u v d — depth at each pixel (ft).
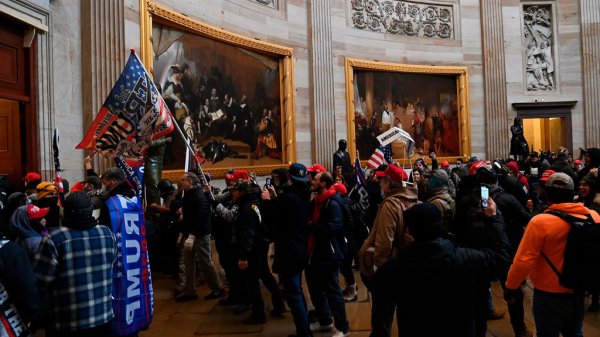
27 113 21.67
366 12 50.90
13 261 8.35
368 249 12.82
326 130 45.85
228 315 17.89
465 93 55.88
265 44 40.16
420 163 34.71
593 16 57.72
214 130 35.19
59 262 9.43
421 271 8.09
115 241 10.77
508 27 58.08
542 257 10.25
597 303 17.60
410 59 53.57
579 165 34.63
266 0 41.78
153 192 23.77
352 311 18.04
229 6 37.22
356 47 49.73
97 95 24.86
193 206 19.22
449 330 8.05
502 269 8.82
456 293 8.07
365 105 50.11
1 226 11.48
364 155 49.67
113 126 14.97
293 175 14.61
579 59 58.29
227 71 36.81
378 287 8.65
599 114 57.16
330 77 46.50
